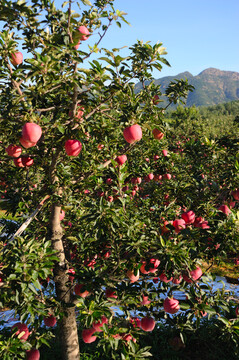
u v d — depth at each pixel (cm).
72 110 298
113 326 325
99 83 281
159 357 515
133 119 311
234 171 379
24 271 245
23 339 293
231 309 430
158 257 289
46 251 271
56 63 266
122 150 388
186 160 534
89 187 395
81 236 367
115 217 305
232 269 927
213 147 472
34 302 271
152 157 536
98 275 314
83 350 505
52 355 495
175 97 483
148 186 523
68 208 373
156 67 334
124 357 320
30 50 337
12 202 388
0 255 263
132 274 330
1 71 278
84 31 287
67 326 386
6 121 290
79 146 313
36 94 279
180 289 321
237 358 473
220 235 309
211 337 523
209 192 411
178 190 431
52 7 288
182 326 336
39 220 412
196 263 316
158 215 411
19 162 356
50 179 359
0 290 260
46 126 289
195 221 392
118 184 347
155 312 350
